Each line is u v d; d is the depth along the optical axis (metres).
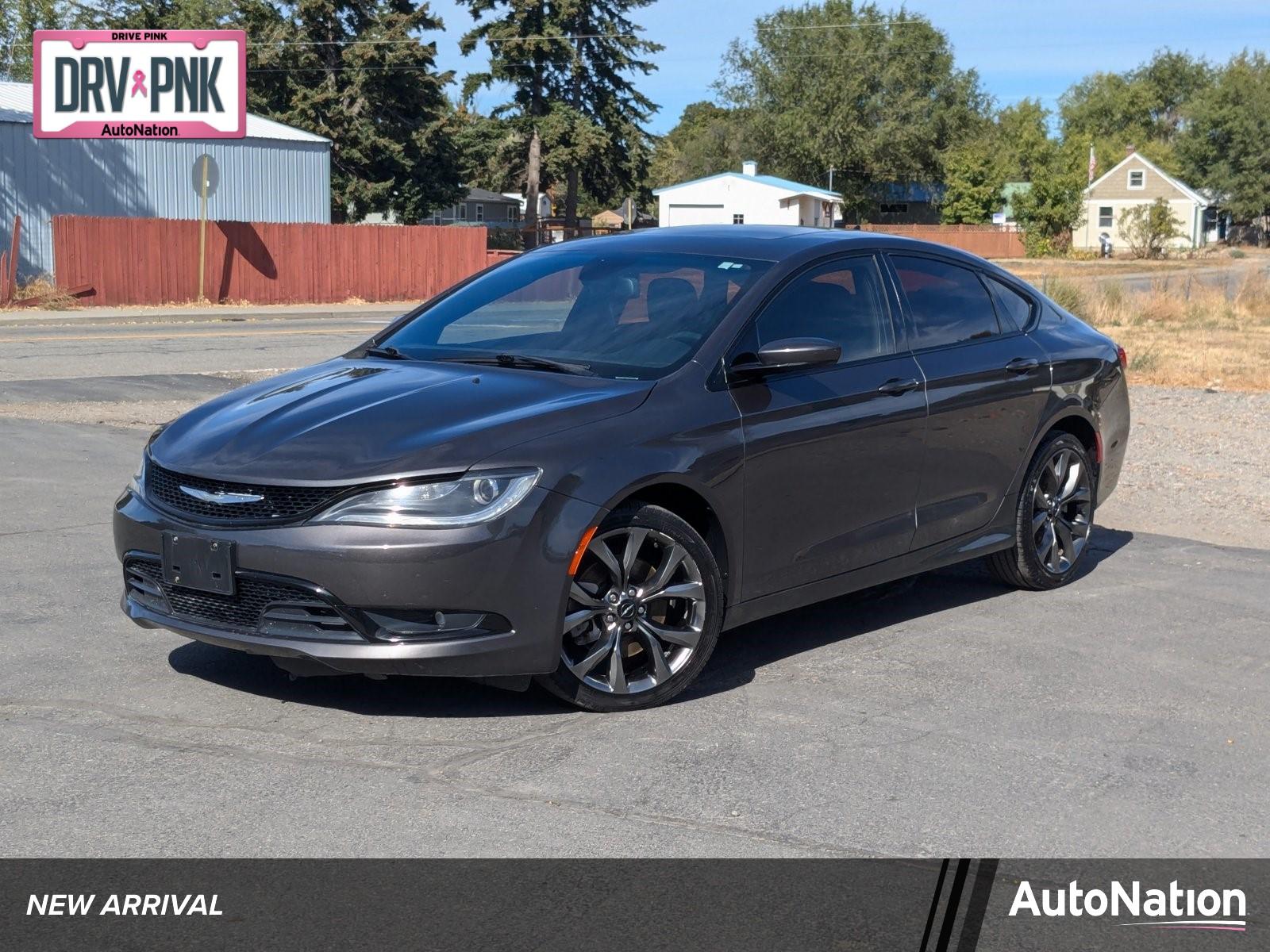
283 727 4.30
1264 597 6.36
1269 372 18.09
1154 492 9.34
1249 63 124.44
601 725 4.40
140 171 34.62
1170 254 83.56
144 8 62.44
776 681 4.93
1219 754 4.30
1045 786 3.98
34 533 7.05
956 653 5.35
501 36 61.56
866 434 5.30
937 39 88.88
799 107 88.19
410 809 3.69
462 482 4.18
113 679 4.74
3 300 29.14
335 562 4.11
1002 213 88.88
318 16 54.31
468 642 4.19
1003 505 6.12
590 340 5.13
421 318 5.68
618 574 4.47
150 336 21.31
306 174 38.47
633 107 64.12
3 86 37.34
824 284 5.46
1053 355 6.40
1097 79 133.75
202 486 4.39
